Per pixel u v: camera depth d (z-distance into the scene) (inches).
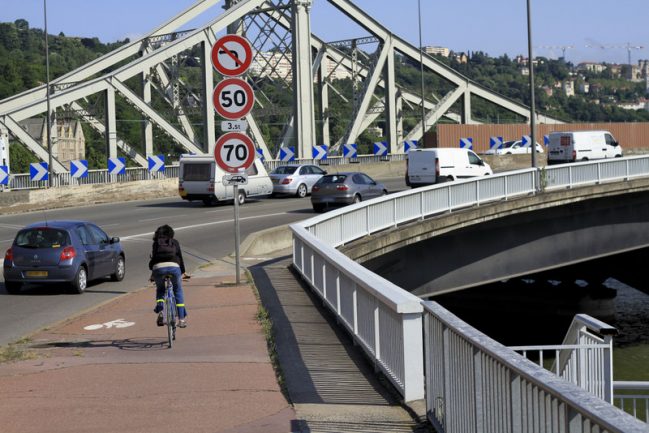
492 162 5378.9
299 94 5590.6
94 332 1083.9
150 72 6176.2
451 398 553.9
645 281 3371.1
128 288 1608.0
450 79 7598.4
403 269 2192.4
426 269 2265.0
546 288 3319.4
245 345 939.3
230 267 1748.3
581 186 2694.4
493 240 2448.3
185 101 6550.2
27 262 1520.7
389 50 6628.9
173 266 975.6
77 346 986.7
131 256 2052.2
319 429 604.7
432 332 610.5
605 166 2768.2
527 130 6914.4
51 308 1382.9
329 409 660.7
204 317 1148.5
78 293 1541.6
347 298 967.0
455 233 2324.1
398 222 2065.7
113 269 1681.8
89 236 1611.7
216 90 1355.8
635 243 2807.6
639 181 2751.0
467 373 512.1
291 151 5383.9
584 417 328.5
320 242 1258.0
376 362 777.6
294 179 3713.1
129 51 5895.7
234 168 1396.4
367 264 1950.1
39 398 724.0
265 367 820.6
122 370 834.2
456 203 2308.1
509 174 2492.6
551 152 4603.8
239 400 693.3
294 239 1589.6
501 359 425.7
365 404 674.2
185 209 3225.9
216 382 762.8
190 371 815.1
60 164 4859.7
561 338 2992.1
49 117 4023.1
